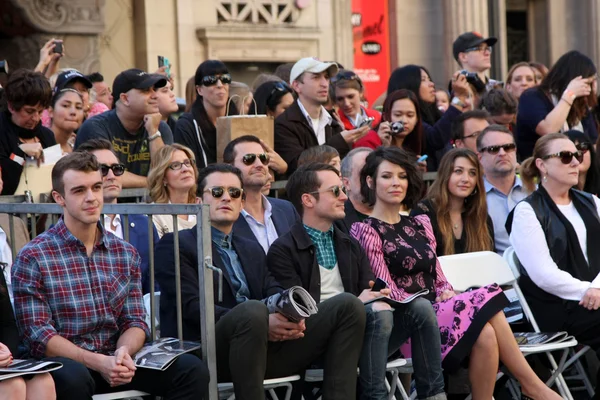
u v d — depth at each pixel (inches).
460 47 750.5
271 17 1041.5
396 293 462.9
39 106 508.4
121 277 398.3
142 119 537.3
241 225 474.0
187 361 385.1
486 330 446.3
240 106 593.6
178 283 399.9
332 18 1069.1
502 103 671.8
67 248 389.4
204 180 435.8
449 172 524.1
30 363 360.2
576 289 500.1
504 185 565.3
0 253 426.9
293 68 581.9
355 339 416.5
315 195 451.8
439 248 523.8
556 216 517.3
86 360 375.2
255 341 396.2
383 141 594.2
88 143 471.5
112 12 987.3
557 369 477.7
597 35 1222.3
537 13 1264.8
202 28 1005.2
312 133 575.5
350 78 654.5
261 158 479.5
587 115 681.6
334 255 455.5
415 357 435.5
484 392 450.3
